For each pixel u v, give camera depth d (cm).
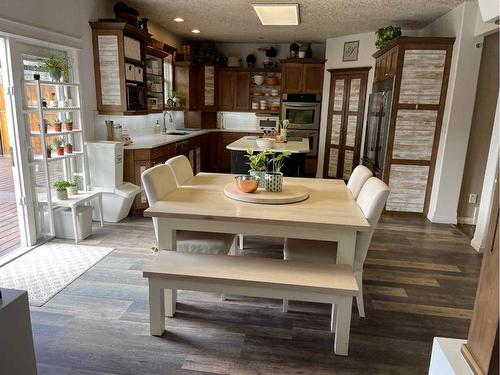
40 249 343
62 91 389
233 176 328
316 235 220
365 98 635
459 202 470
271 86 782
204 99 767
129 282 284
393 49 470
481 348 92
